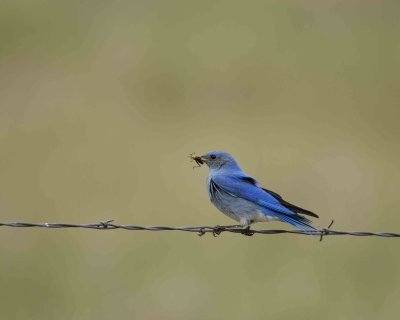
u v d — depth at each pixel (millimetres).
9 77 38781
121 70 39469
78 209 26875
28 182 29047
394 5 46594
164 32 43875
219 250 24344
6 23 44938
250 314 21391
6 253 24453
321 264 23578
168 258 24000
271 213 16859
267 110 35156
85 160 30594
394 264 23906
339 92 37406
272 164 29750
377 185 28203
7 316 21844
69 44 42906
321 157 30484
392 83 38125
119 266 23578
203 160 18016
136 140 32094
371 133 33188
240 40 42594
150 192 27906
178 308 21578
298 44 42344
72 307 21984
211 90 37125
